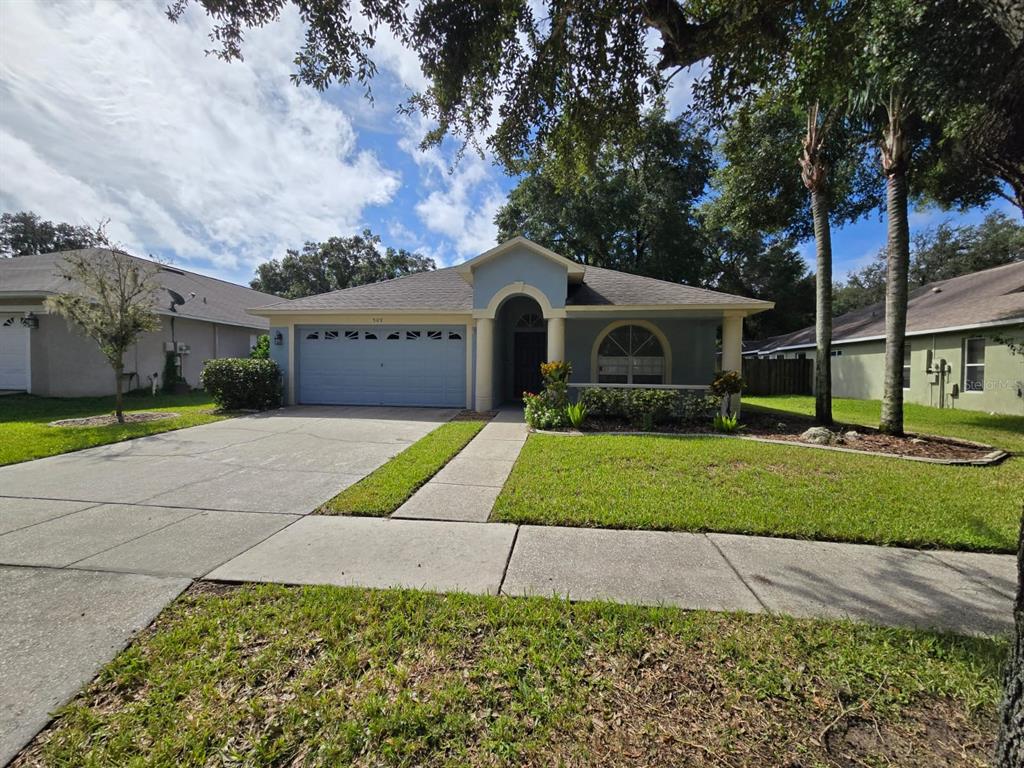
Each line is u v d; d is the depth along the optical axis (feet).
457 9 10.75
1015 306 41.34
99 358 48.98
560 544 13.24
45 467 21.45
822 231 31.99
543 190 76.59
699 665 8.07
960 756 6.20
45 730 6.62
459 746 6.38
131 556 12.25
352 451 25.12
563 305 37.63
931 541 13.32
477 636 8.87
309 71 11.83
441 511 15.90
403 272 139.95
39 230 99.71
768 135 36.73
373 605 9.84
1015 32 6.87
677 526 14.44
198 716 6.88
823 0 11.10
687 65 11.90
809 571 11.66
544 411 32.68
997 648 8.46
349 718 6.84
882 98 27.14
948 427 34.27
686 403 33.30
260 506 16.31
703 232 83.41
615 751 6.30
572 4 11.49
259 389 40.86
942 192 40.06
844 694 7.39
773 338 92.22
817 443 27.12
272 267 132.36
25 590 10.45
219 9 10.53
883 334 54.54
